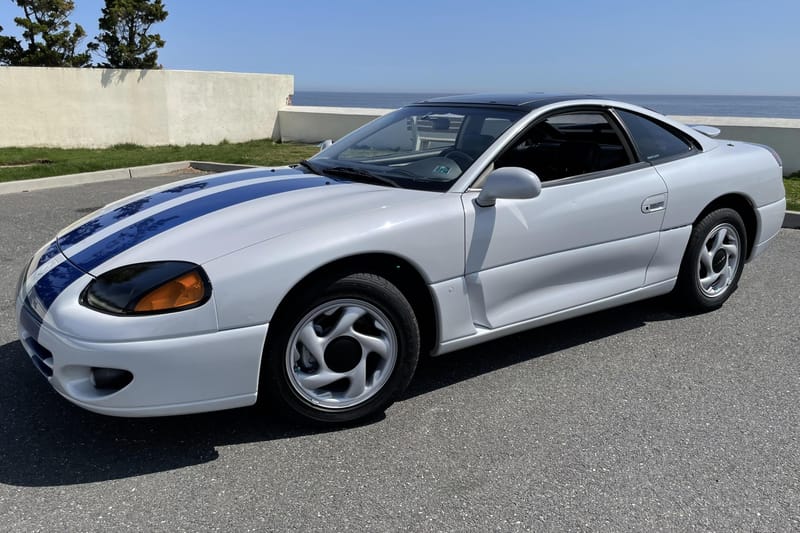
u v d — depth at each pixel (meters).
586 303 3.50
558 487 2.44
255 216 2.77
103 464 2.55
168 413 2.47
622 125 3.70
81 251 2.75
